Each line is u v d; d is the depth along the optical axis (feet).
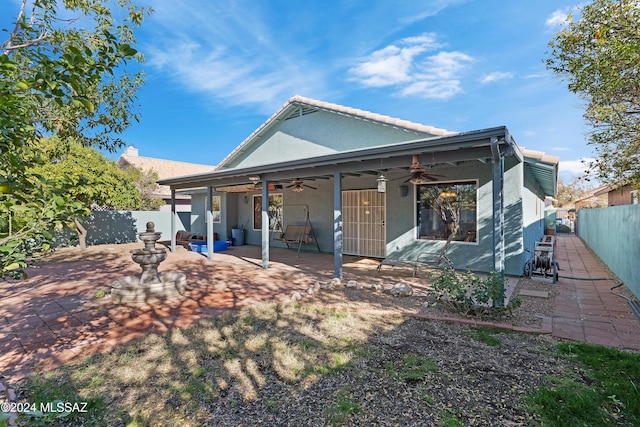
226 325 14.87
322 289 21.22
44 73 6.06
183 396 9.45
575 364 11.00
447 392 9.50
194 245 40.50
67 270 28.32
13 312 16.83
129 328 14.56
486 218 25.22
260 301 18.61
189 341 13.19
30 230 6.00
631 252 20.36
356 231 35.60
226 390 9.77
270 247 43.88
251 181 28.91
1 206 5.55
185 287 20.85
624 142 17.70
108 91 15.83
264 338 13.42
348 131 33.22
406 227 29.45
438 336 13.60
